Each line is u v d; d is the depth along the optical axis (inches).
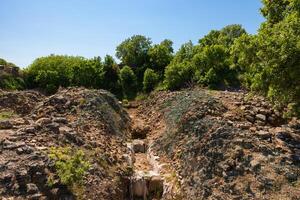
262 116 691.4
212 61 1391.5
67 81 1544.0
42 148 524.7
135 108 1327.5
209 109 723.4
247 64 611.5
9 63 1619.1
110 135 775.1
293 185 464.8
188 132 685.9
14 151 496.7
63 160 508.7
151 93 1435.8
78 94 922.7
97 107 850.8
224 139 576.4
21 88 1478.8
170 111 885.8
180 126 725.9
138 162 732.7
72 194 465.7
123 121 952.3
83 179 500.7
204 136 617.6
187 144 645.3
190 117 716.0
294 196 444.5
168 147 714.8
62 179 468.8
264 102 774.5
